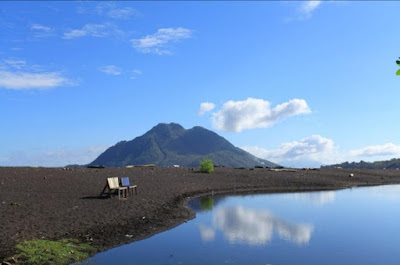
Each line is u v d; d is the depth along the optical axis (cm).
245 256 1359
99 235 1578
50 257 1252
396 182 5297
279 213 2375
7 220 1644
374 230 1842
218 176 4491
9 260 1164
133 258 1322
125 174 3984
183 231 1786
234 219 2145
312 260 1320
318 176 5094
